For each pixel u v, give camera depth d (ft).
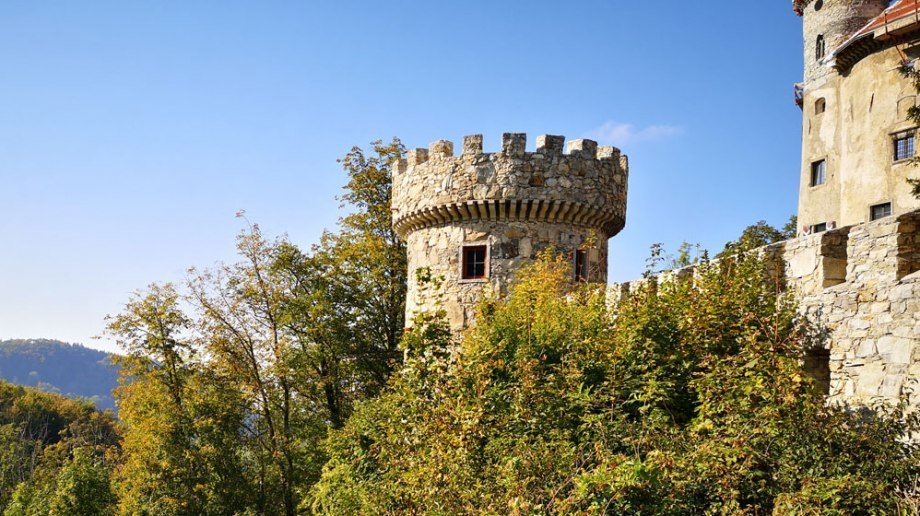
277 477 112.37
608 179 86.48
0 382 272.10
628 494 31.24
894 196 92.68
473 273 83.97
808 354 43.09
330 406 116.16
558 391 43.16
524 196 81.76
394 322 120.37
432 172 85.92
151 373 110.73
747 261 47.06
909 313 37.14
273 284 114.93
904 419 35.47
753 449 32.78
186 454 105.81
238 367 111.65
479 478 37.42
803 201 114.83
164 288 113.70
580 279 77.61
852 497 29.73
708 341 42.93
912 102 91.81
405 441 42.57
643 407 38.93
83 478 111.04
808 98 116.06
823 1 116.37
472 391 44.93
